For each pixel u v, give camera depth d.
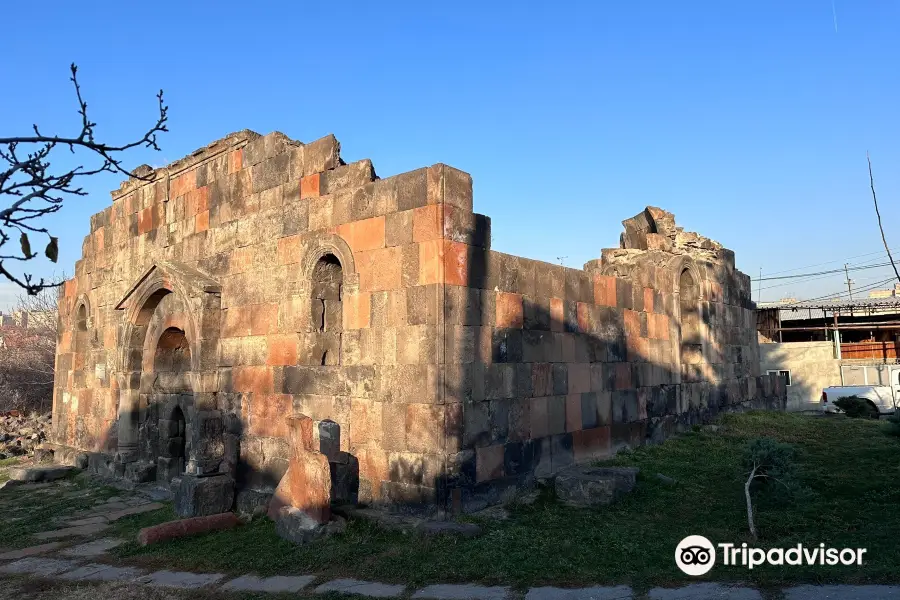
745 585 5.70
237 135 11.66
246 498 9.97
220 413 10.76
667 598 5.54
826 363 27.83
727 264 17.44
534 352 10.23
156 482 12.59
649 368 13.37
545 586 6.00
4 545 8.98
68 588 7.02
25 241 3.14
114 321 14.62
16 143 3.20
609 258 15.08
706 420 15.14
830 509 7.91
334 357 9.84
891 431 10.40
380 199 9.26
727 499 8.81
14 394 26.86
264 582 6.72
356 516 8.31
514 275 9.96
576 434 11.00
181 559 7.83
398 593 6.09
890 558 6.06
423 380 8.42
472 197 9.12
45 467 14.63
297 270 10.20
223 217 11.77
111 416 14.24
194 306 11.38
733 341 17.20
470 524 7.80
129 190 14.58
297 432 8.66
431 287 8.50
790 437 13.40
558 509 8.72
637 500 8.98
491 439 9.10
